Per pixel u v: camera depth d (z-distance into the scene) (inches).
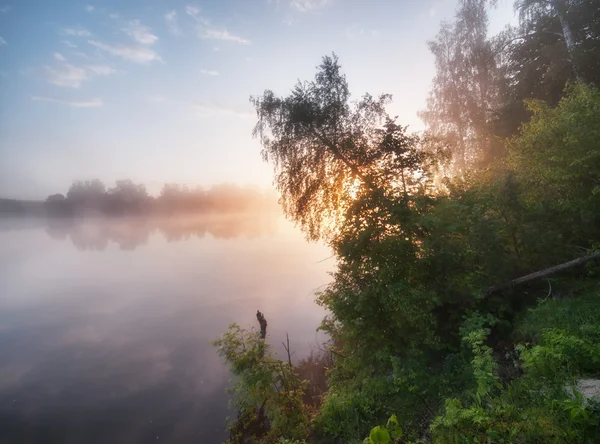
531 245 298.7
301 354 506.6
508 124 692.1
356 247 298.4
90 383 490.6
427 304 270.7
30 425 387.5
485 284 294.0
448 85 940.6
